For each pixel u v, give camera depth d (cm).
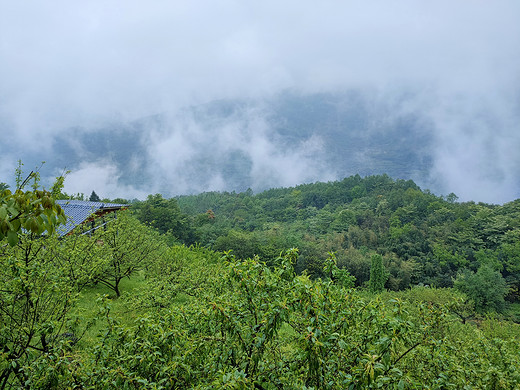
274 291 480
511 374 532
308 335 393
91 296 1349
